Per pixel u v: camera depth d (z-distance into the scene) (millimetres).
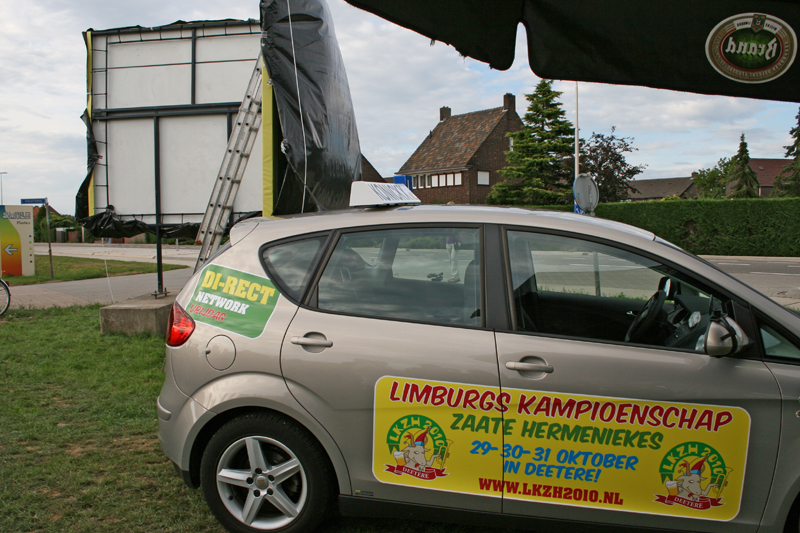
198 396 2740
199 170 8719
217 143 8664
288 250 2869
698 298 2561
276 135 6984
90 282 14492
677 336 2570
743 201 23250
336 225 2869
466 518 2537
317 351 2613
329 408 2582
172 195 8781
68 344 6793
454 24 3227
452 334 2551
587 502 2434
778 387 2314
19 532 2816
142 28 8773
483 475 2496
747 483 2342
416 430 2531
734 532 2365
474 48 3305
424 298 2664
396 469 2564
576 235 2662
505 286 2605
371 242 2799
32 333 7469
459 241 2719
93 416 4438
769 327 2416
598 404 2395
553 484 2447
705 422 2350
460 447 2502
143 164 8898
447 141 50969
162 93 8805
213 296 2869
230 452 2713
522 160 33812
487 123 49281
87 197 8914
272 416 2676
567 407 2412
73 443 3945
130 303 7719
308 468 2650
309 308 2715
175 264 20047
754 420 2324
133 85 8867
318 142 6824
